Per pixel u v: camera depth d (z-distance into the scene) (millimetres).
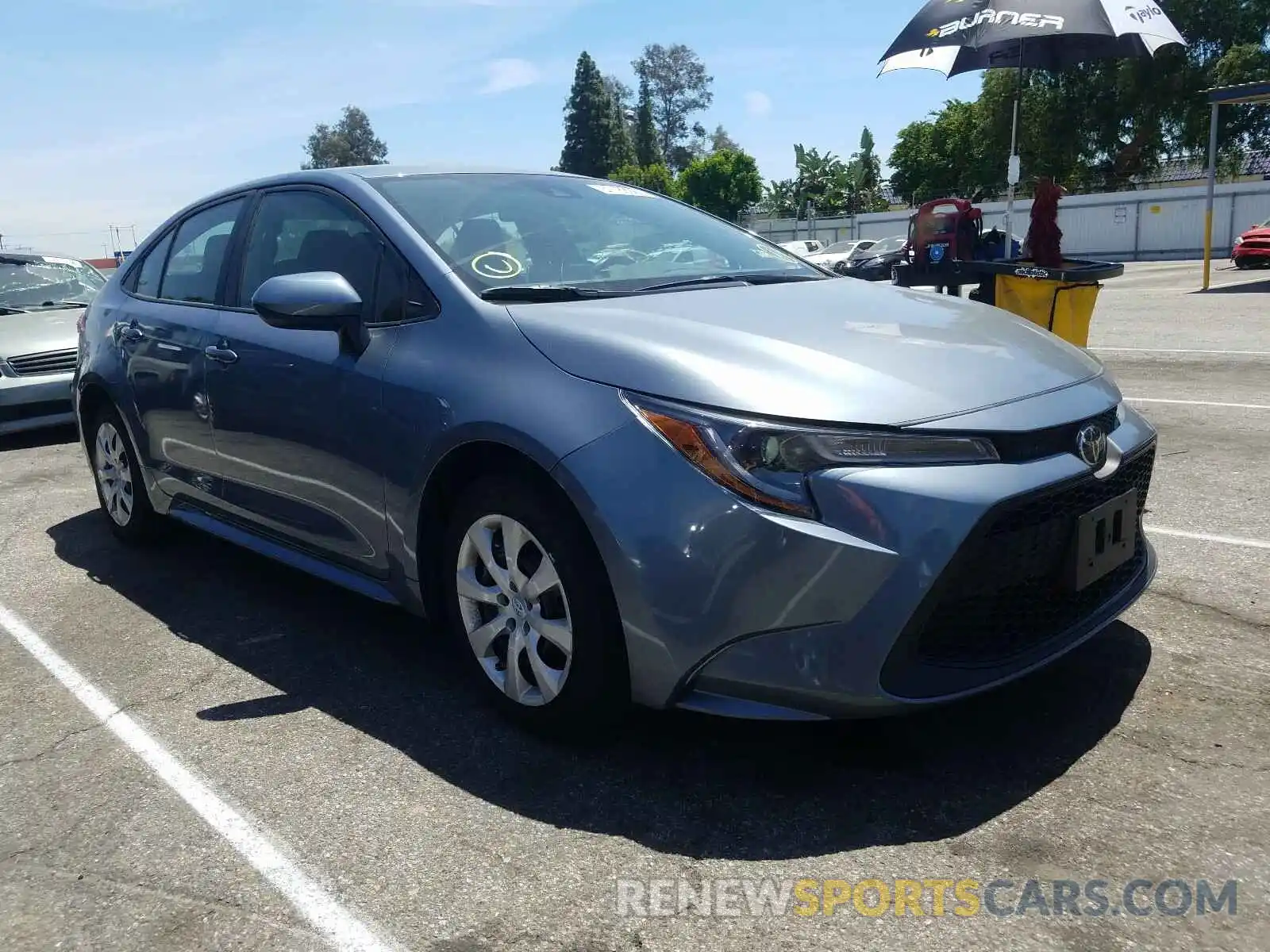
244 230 3768
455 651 3336
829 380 2348
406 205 3230
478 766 2588
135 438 4242
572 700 2525
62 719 2979
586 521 2357
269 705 2990
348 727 2832
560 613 2555
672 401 2318
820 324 2725
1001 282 7656
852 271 24734
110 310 4484
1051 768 2436
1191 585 3523
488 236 3160
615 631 2441
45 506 5516
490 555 2691
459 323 2795
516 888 2100
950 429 2268
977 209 10383
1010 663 2369
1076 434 2430
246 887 2145
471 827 2322
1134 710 2678
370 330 3023
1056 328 7406
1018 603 2385
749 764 2527
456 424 2629
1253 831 2156
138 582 4160
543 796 2434
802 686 2223
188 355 3766
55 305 8242
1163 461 5297
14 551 4680
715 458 2238
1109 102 39219
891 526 2166
